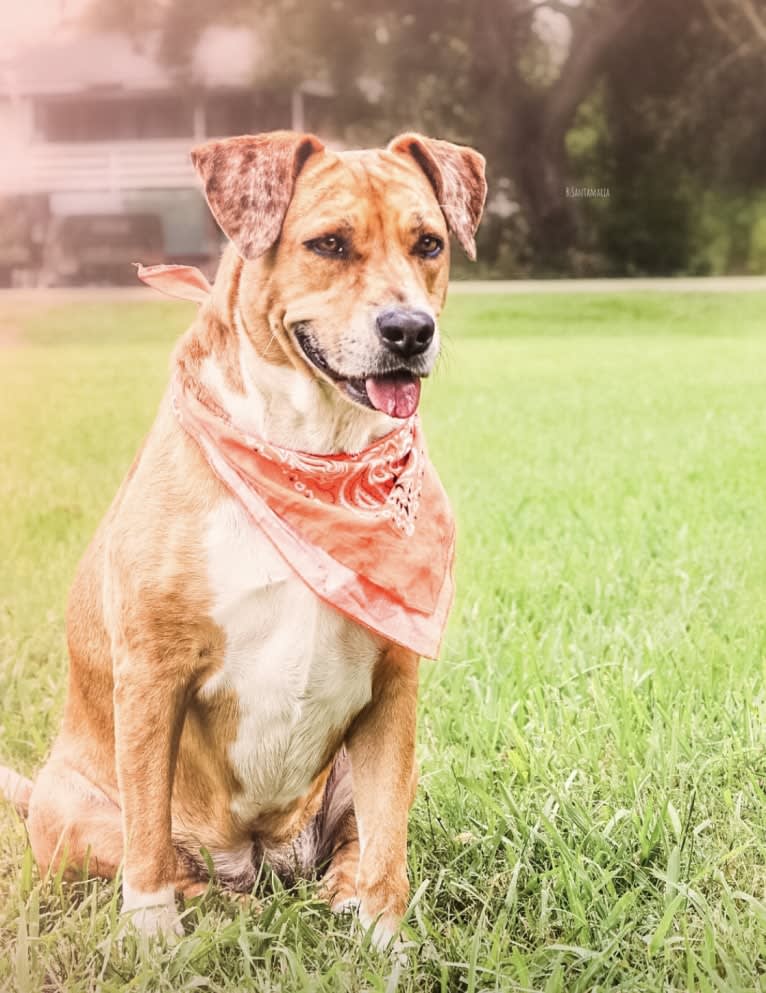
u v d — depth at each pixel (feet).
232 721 11.80
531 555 22.80
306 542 11.39
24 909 11.30
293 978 10.49
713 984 10.21
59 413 45.75
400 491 12.01
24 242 138.10
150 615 11.29
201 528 11.28
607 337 76.74
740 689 15.94
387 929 11.30
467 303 95.76
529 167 134.00
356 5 133.39
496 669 16.88
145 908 11.23
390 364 11.40
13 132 141.28
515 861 12.17
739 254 129.90
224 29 138.82
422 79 136.46
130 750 11.33
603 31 130.31
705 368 57.21
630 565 21.45
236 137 11.93
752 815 13.26
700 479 29.94
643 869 12.20
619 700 15.35
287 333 11.53
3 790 13.97
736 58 132.05
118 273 133.18
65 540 26.27
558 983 10.09
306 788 12.41
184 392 11.78
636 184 132.98
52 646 19.62
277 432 11.65
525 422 40.88
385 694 11.93
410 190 12.16
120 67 139.44
